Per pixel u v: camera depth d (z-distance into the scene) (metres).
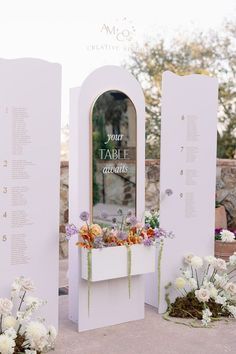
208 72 9.84
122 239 4.04
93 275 3.89
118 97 4.16
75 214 4.11
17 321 3.48
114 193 4.18
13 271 3.60
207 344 3.76
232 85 9.68
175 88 4.44
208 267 4.64
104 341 3.81
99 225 4.12
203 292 4.28
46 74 3.65
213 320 4.28
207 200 4.73
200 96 4.61
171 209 4.50
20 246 3.62
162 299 4.48
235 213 6.91
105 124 4.11
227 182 6.96
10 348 3.20
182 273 4.51
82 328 4.03
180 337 3.91
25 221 3.63
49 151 3.71
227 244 5.38
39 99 3.63
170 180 4.47
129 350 3.63
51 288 3.79
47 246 3.75
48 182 3.72
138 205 4.33
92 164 4.05
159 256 4.34
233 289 4.37
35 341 3.34
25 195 3.61
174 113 4.45
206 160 4.70
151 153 9.84
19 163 3.57
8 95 3.48
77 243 3.92
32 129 3.61
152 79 9.70
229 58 9.70
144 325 4.18
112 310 4.18
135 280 4.29
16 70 3.51
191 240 4.65
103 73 4.08
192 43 9.81
